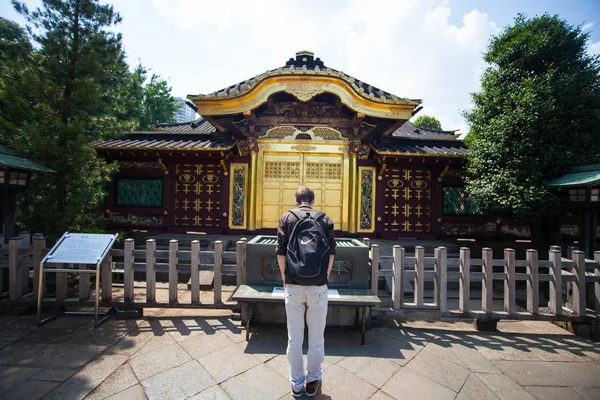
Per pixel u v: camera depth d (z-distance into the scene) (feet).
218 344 10.87
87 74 18.38
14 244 13.12
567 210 17.76
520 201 17.15
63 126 16.85
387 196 27.68
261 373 9.13
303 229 8.36
